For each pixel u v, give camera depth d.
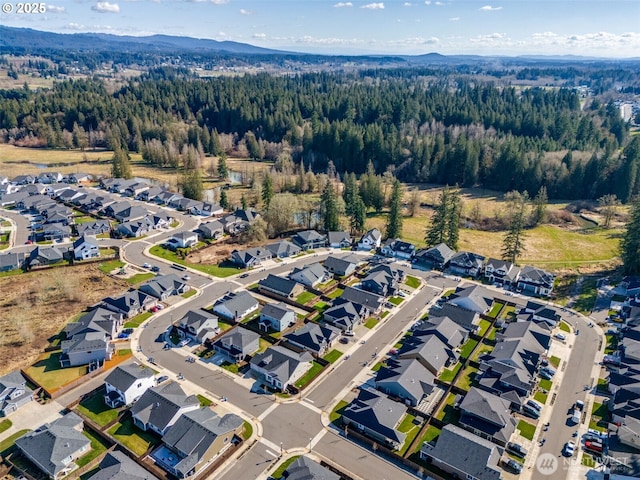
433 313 80.12
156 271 96.31
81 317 75.19
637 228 91.62
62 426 51.47
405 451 51.22
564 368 65.94
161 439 52.00
